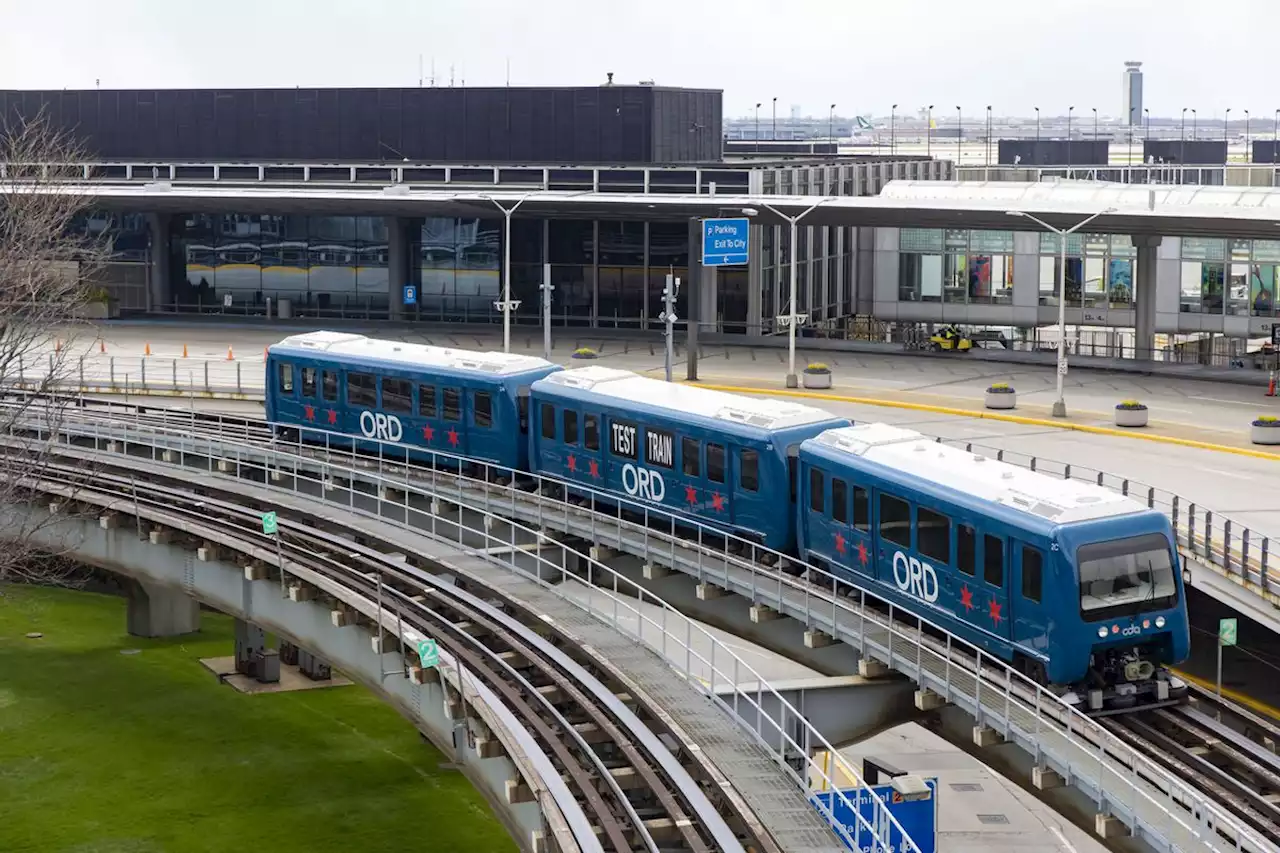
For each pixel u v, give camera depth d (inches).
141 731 2244.1
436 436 2346.2
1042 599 1398.9
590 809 1201.4
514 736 1294.3
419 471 2273.6
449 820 1983.3
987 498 1481.3
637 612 1577.3
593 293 4352.9
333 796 2043.6
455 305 4493.1
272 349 2605.8
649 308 4308.6
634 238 4296.3
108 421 2687.0
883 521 1608.0
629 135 4441.4
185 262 4694.9
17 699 2356.1
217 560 1987.0
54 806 2000.5
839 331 4687.5
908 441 1664.6
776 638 1697.8
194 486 2326.5
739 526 1839.3
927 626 1566.2
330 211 4234.7
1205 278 4402.1
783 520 1784.0
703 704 1401.3
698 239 4175.7
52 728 2249.0
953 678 1418.6
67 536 2229.3
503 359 2324.1
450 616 1697.8
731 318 4220.0
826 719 1503.4
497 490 2169.0
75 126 4813.0
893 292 4815.5
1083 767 1226.0
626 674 1477.6
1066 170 5689.0
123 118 4781.0
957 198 4188.0
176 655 2583.7
